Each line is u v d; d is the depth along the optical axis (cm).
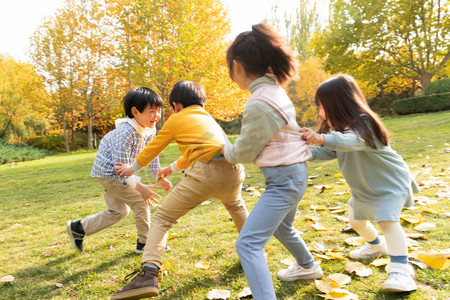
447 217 256
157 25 1554
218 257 226
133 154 238
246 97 1848
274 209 150
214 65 1544
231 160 160
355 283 176
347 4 1662
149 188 232
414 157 519
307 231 256
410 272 169
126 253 251
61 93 2255
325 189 374
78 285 204
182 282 196
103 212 249
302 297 169
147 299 181
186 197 181
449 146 595
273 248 231
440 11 1655
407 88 2320
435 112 1750
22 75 2548
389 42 1706
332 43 1708
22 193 559
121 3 1572
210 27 1702
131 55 1555
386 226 170
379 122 167
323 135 158
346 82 173
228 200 195
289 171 151
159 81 1581
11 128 2695
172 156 923
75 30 2106
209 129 179
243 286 184
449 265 180
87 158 1205
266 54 153
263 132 147
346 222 266
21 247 284
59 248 272
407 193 173
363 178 174
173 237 270
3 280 210
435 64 1773
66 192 537
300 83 2217
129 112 236
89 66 2189
